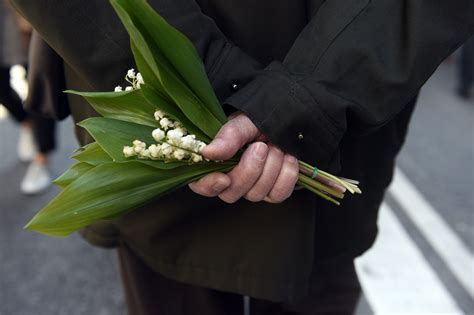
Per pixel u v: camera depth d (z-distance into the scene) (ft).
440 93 10.76
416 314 4.23
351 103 2.02
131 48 1.92
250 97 2.01
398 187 6.49
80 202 1.94
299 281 2.36
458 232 5.47
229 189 2.03
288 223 2.31
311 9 2.23
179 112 2.00
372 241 2.71
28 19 2.09
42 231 1.94
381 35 2.04
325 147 2.05
